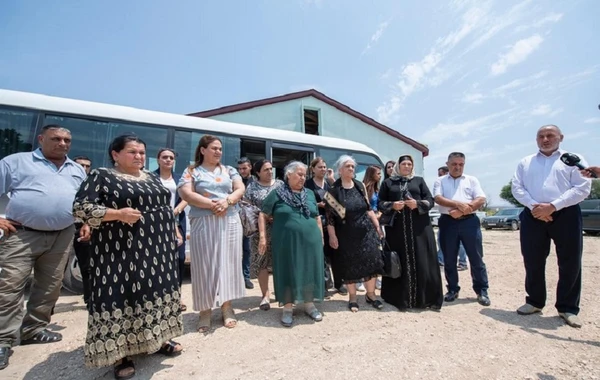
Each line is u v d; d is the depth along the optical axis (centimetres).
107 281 220
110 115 470
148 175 257
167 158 396
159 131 503
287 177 357
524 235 362
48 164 300
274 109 1505
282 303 326
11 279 266
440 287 379
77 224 339
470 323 333
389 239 399
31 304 294
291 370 236
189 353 264
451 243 419
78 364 253
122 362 232
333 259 385
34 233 282
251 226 388
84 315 375
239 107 1416
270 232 385
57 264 301
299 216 340
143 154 246
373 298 395
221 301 307
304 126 1557
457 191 418
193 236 312
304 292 325
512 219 1889
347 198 375
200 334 302
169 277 245
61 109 438
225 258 316
